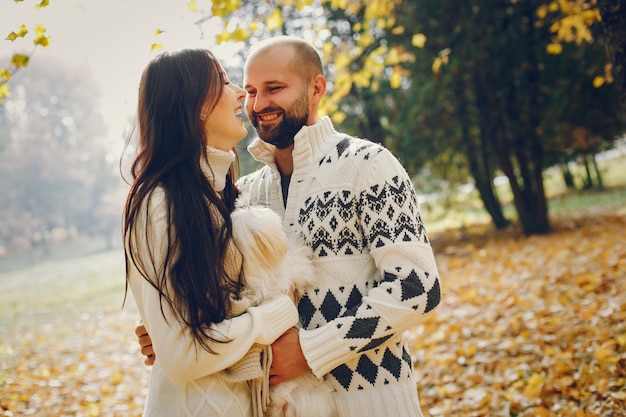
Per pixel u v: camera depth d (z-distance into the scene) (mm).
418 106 13719
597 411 3449
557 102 12234
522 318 5688
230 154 2016
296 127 2197
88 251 49500
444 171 15922
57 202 50500
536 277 7922
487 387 4320
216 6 3908
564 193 24922
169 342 1731
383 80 14492
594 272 7059
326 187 2082
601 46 11867
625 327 4633
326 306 2039
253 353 1832
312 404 1917
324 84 2275
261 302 1896
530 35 12242
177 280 1720
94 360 7496
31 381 6316
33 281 26797
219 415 1792
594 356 4129
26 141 49500
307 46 2229
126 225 1842
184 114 1884
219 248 1818
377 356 1993
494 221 16125
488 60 12383
